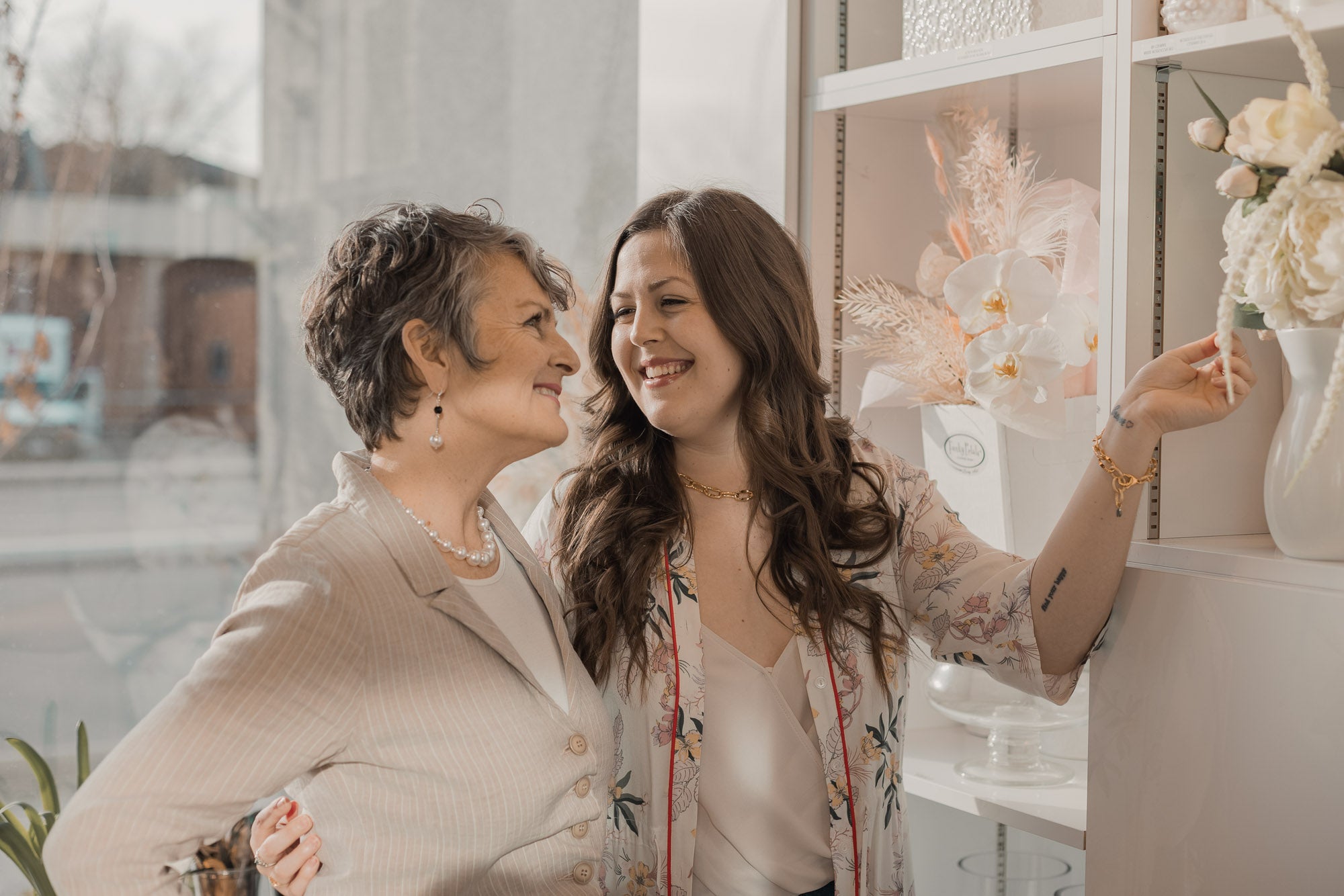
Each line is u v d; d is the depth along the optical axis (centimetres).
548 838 126
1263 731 124
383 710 117
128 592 267
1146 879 137
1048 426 157
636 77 298
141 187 264
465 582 129
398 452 128
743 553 151
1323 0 119
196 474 272
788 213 188
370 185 282
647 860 144
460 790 118
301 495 280
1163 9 137
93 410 263
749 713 144
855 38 191
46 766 220
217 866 197
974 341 158
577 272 296
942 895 199
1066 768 173
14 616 259
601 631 148
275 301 276
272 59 273
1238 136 112
